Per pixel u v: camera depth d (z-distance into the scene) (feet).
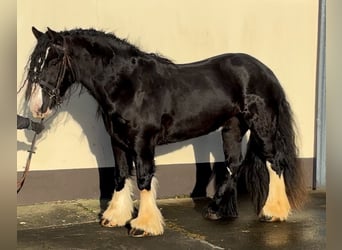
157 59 13.99
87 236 13.37
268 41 19.15
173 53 17.94
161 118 13.53
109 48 13.34
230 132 15.31
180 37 17.99
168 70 13.97
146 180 13.34
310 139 19.93
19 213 15.62
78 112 17.12
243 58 14.71
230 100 14.35
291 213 15.70
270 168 14.83
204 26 18.26
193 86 13.98
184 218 15.25
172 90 13.74
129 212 14.48
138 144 13.24
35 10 16.44
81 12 16.93
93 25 17.08
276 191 14.88
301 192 15.23
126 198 14.49
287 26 19.36
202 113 14.02
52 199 16.93
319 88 19.77
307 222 14.84
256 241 12.96
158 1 17.70
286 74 19.49
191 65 14.51
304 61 19.70
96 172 17.43
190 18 18.08
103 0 17.13
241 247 12.47
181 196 18.20
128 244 12.67
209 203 16.16
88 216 15.35
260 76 14.52
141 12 17.54
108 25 17.22
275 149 14.75
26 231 13.84
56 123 16.84
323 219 15.17
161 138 13.79
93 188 17.43
